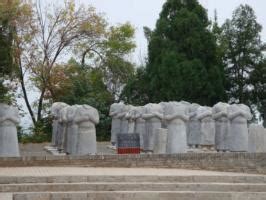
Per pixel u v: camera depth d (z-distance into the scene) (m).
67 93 53.81
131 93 57.38
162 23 56.97
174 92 54.19
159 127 34.41
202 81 54.69
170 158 26.36
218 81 55.78
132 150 30.59
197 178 22.25
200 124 37.56
